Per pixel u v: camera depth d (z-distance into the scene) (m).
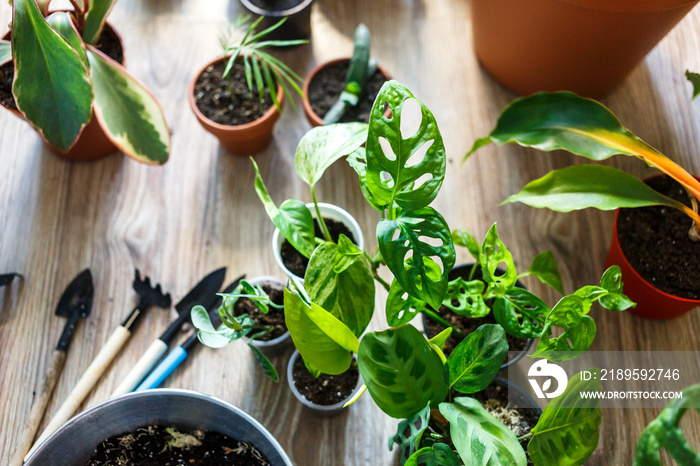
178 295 0.94
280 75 1.10
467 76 1.11
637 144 0.79
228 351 0.90
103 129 0.88
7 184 1.02
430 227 0.57
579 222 0.99
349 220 0.88
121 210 1.00
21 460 0.81
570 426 0.63
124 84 0.89
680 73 1.09
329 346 0.60
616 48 0.88
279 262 0.84
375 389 0.57
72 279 0.95
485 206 1.01
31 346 0.90
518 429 0.74
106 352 0.87
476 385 0.60
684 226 0.87
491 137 0.83
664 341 0.90
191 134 1.07
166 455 0.74
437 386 0.58
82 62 0.74
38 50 0.73
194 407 0.71
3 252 0.97
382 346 0.55
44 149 1.05
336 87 1.04
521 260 0.96
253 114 0.99
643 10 0.79
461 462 0.67
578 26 0.85
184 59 1.13
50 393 0.86
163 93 1.10
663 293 0.80
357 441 0.84
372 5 1.18
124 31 1.15
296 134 1.08
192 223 1.00
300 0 1.10
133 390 0.84
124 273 0.96
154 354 0.87
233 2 1.17
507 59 1.01
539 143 0.81
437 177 0.55
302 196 1.02
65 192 1.02
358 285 0.62
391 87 0.52
